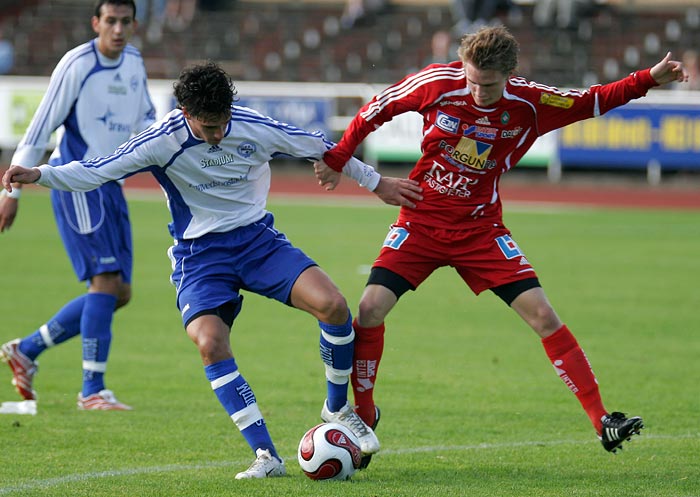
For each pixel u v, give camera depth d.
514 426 23.28
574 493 17.34
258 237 19.86
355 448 18.41
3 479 18.14
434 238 20.50
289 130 19.72
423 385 27.69
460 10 112.81
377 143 91.31
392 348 32.69
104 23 25.17
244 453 20.53
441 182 20.42
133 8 25.39
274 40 118.44
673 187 89.38
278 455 19.44
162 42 118.56
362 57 114.62
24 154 24.53
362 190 90.06
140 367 29.78
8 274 46.66
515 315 39.09
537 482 18.20
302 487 17.53
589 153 89.25
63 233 25.56
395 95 20.19
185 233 19.81
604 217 72.56
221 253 19.69
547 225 67.75
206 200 19.61
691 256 54.47
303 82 111.94
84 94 25.23
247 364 30.31
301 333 35.34
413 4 122.94
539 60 109.81
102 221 25.30
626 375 28.80
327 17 122.38
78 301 25.55
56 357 31.73
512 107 19.84
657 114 86.88
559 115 20.27
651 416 24.22
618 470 19.23
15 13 128.88
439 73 19.98
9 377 28.97
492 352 32.19
